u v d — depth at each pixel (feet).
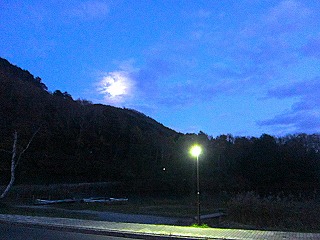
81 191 192.03
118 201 144.46
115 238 43.01
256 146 272.51
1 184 182.80
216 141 349.00
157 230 47.24
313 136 310.86
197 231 46.16
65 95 408.26
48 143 258.37
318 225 66.59
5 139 202.28
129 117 427.74
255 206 74.13
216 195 191.01
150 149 323.16
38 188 168.04
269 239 39.17
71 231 48.75
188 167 281.95
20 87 287.69
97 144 303.89
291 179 246.88
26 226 53.62
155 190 231.91
